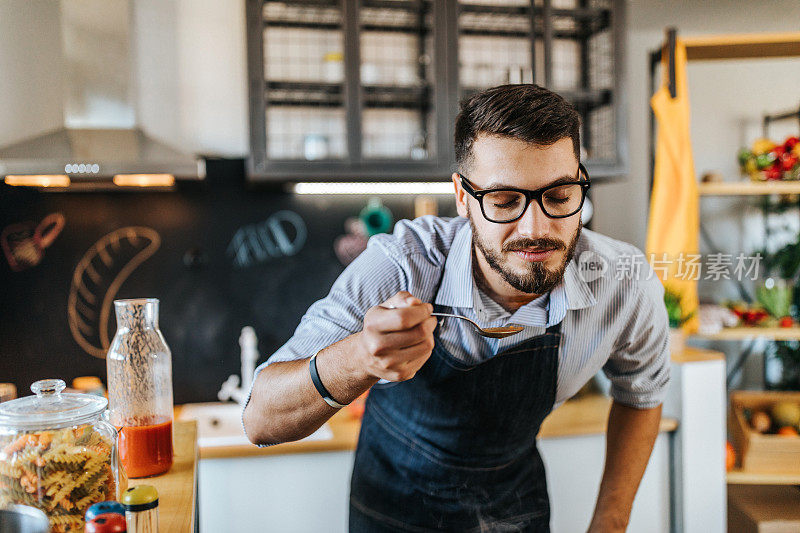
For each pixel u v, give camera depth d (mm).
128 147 2152
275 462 1985
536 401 1203
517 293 1093
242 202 2580
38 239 2436
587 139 2641
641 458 1284
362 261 1152
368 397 1391
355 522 1316
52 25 2352
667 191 2164
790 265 2352
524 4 2404
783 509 2006
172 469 1100
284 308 2625
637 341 1224
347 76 2273
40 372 2447
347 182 2441
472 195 908
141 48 2438
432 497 1239
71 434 773
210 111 2502
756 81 2646
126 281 2508
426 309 716
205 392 2578
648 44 2713
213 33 2492
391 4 2342
